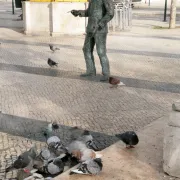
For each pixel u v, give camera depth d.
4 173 6.51
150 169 6.43
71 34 24.75
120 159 6.78
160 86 12.55
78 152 6.09
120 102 10.73
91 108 10.17
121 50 19.44
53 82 12.92
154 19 36.78
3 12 44.03
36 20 24.89
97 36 12.66
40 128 8.70
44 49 19.72
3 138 8.13
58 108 10.14
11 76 13.79
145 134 7.96
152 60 16.95
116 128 8.72
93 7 12.45
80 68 15.09
